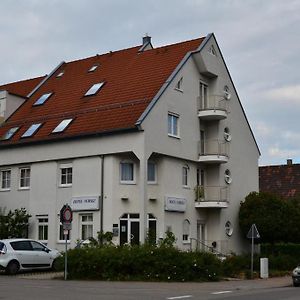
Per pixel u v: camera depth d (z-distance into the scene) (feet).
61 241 99.55
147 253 73.67
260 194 114.42
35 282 66.64
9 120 114.83
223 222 110.32
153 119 93.76
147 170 94.27
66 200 99.76
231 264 84.99
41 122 107.24
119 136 93.50
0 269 79.61
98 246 77.82
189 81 106.22
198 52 106.93
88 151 96.78
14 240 81.05
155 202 97.60
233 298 51.83
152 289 60.75
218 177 110.83
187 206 104.22
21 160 106.52
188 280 73.41
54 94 116.16
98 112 99.81
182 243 101.65
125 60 114.83
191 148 105.09
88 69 119.85
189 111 105.40
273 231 109.19
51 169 102.47
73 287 60.59
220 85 113.60
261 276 85.15
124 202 94.79
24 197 106.32
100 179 95.35
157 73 104.01
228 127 115.55
